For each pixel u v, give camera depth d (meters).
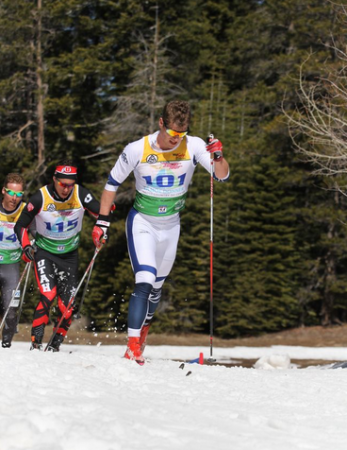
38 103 38.88
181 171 7.71
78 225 9.47
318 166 30.30
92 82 40.53
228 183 32.75
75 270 9.66
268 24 37.41
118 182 7.83
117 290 33.59
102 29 38.53
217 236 32.19
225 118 36.81
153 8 36.72
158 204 7.77
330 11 29.33
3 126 42.66
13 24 37.72
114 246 34.47
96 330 32.84
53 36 39.69
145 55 35.72
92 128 40.19
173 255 8.23
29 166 39.34
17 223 9.12
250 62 42.78
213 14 48.56
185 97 39.81
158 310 32.50
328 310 32.44
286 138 31.31
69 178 8.92
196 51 39.31
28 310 30.48
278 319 31.66
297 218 32.94
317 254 33.31
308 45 32.72
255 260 32.12
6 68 39.78
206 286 32.22
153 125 34.06
